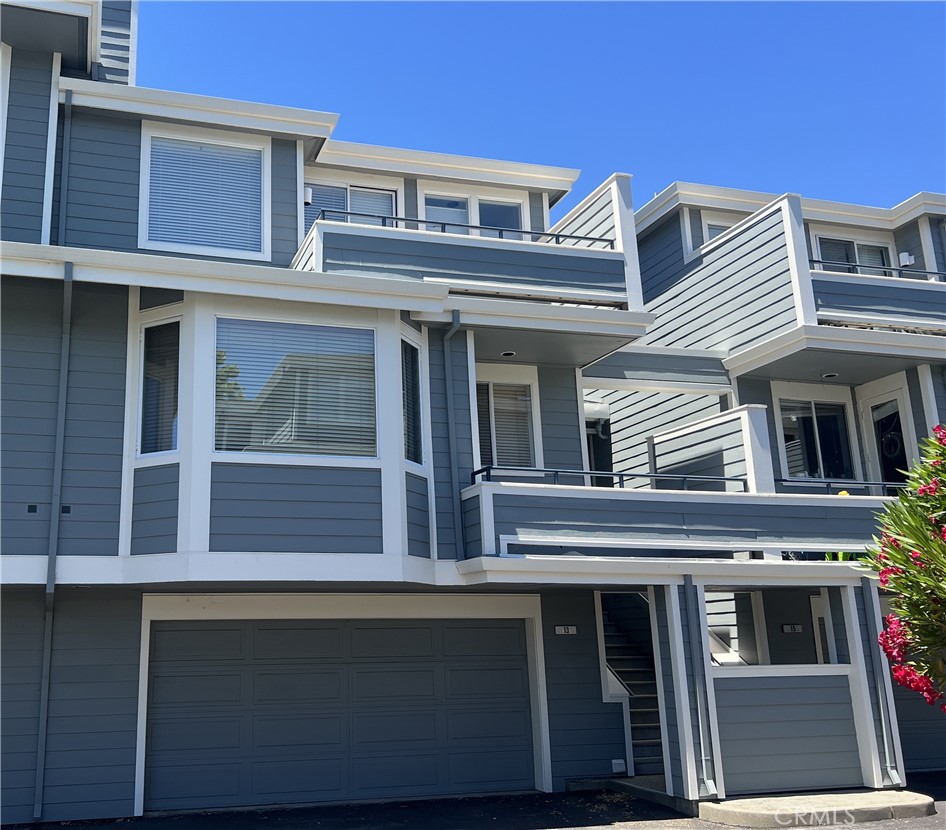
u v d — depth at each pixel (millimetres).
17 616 11086
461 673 13109
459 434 12227
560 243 16203
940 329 16078
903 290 16078
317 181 15102
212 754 11773
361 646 12719
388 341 11641
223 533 10484
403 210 15523
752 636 15492
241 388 10953
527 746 13164
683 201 17984
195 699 11844
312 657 12461
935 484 8711
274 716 12133
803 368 15844
